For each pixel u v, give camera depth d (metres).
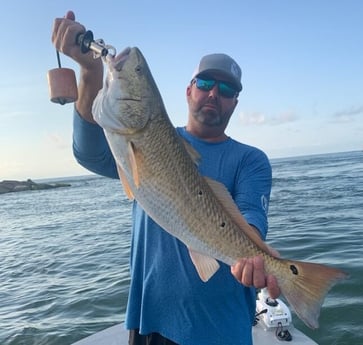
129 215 9.55
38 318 3.00
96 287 3.57
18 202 19.22
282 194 10.65
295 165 35.00
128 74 0.91
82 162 1.06
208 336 1.06
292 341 1.72
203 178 0.96
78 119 1.00
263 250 0.91
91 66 0.93
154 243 1.11
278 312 1.84
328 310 2.54
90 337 1.82
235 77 1.15
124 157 0.90
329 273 0.87
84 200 16.80
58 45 0.91
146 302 1.10
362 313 2.47
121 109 0.90
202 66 1.15
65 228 8.32
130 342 1.15
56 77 0.90
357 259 3.61
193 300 1.06
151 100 0.92
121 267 4.28
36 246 6.45
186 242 0.93
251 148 1.17
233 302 1.08
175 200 0.92
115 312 2.93
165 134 0.93
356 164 27.39
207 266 0.94
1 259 5.61
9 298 3.63
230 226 0.93
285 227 5.67
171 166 0.92
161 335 1.10
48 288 3.79
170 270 1.08
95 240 6.37
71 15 0.92
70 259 5.07
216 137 1.18
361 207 7.14
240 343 1.06
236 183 1.12
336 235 4.80
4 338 2.67
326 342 2.24
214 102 1.14
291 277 0.89
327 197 9.14
